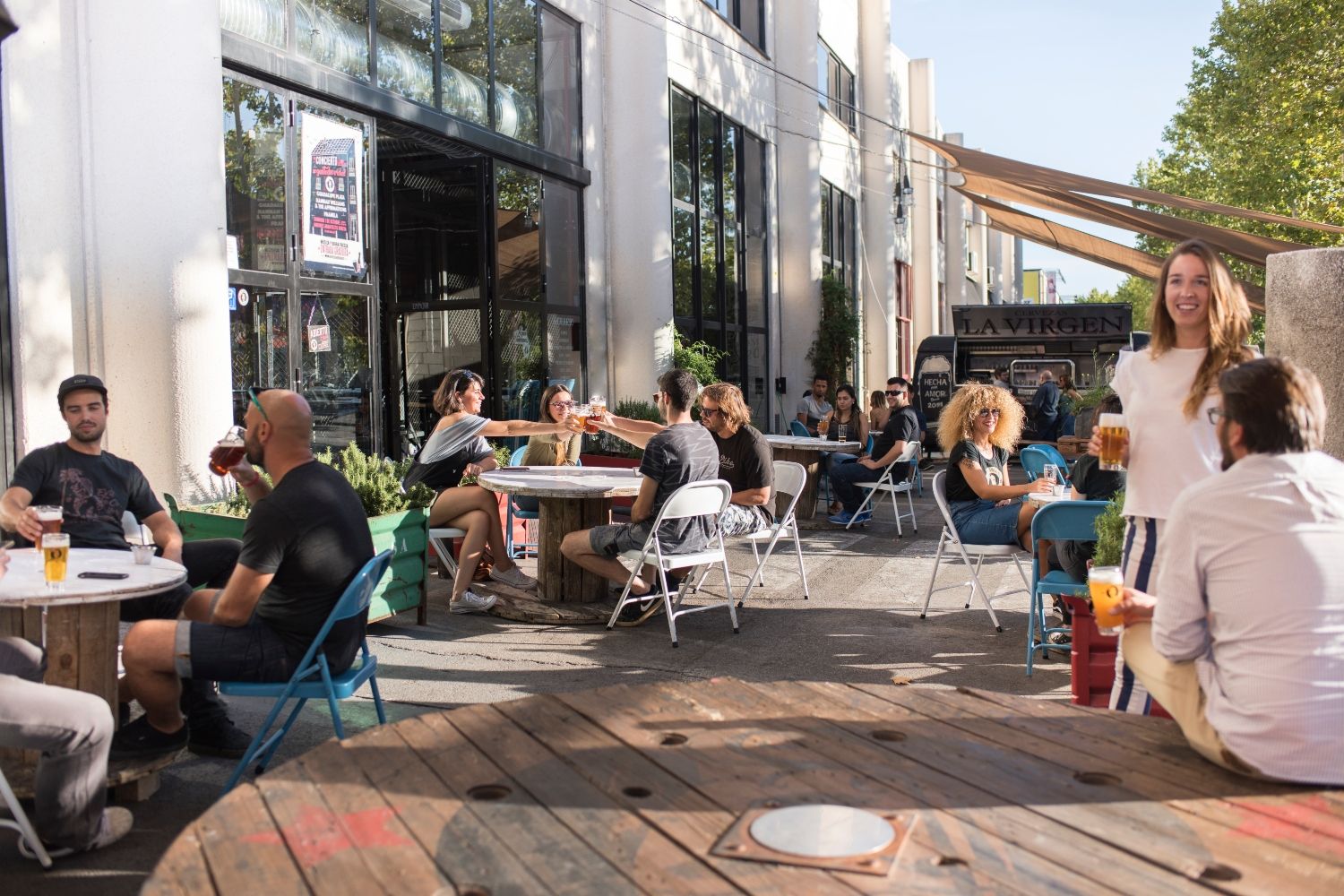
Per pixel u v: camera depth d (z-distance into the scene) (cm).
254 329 845
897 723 275
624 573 705
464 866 193
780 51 2081
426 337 1185
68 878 343
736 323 1862
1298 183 2631
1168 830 210
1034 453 971
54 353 678
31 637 385
